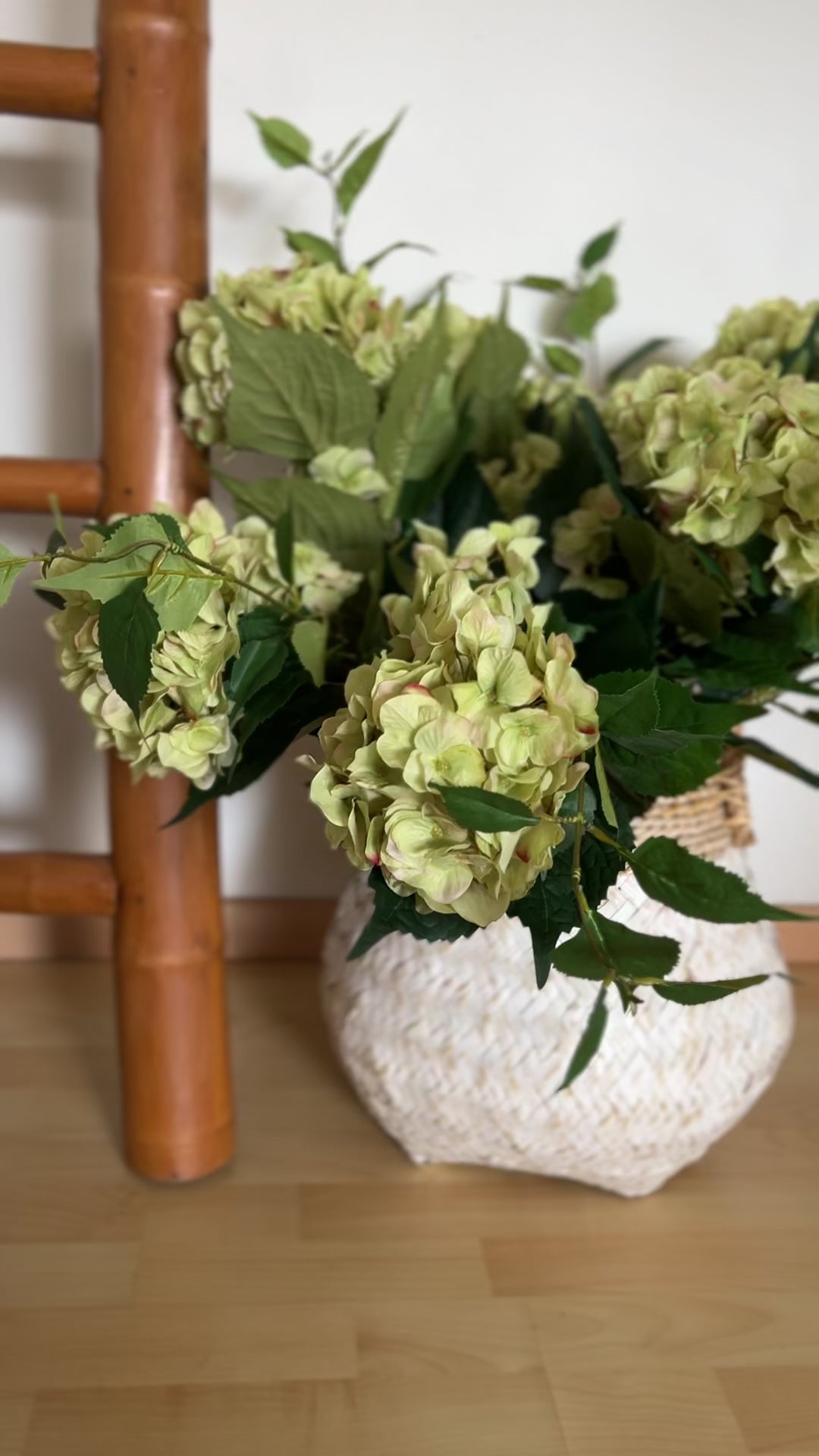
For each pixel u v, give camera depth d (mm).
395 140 1093
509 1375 853
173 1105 977
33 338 1104
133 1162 988
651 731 731
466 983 904
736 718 769
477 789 685
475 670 720
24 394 1112
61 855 986
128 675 733
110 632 737
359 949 770
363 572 921
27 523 1126
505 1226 955
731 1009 918
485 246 1117
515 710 715
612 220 1117
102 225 939
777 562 847
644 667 838
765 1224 963
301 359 892
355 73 1080
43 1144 1015
